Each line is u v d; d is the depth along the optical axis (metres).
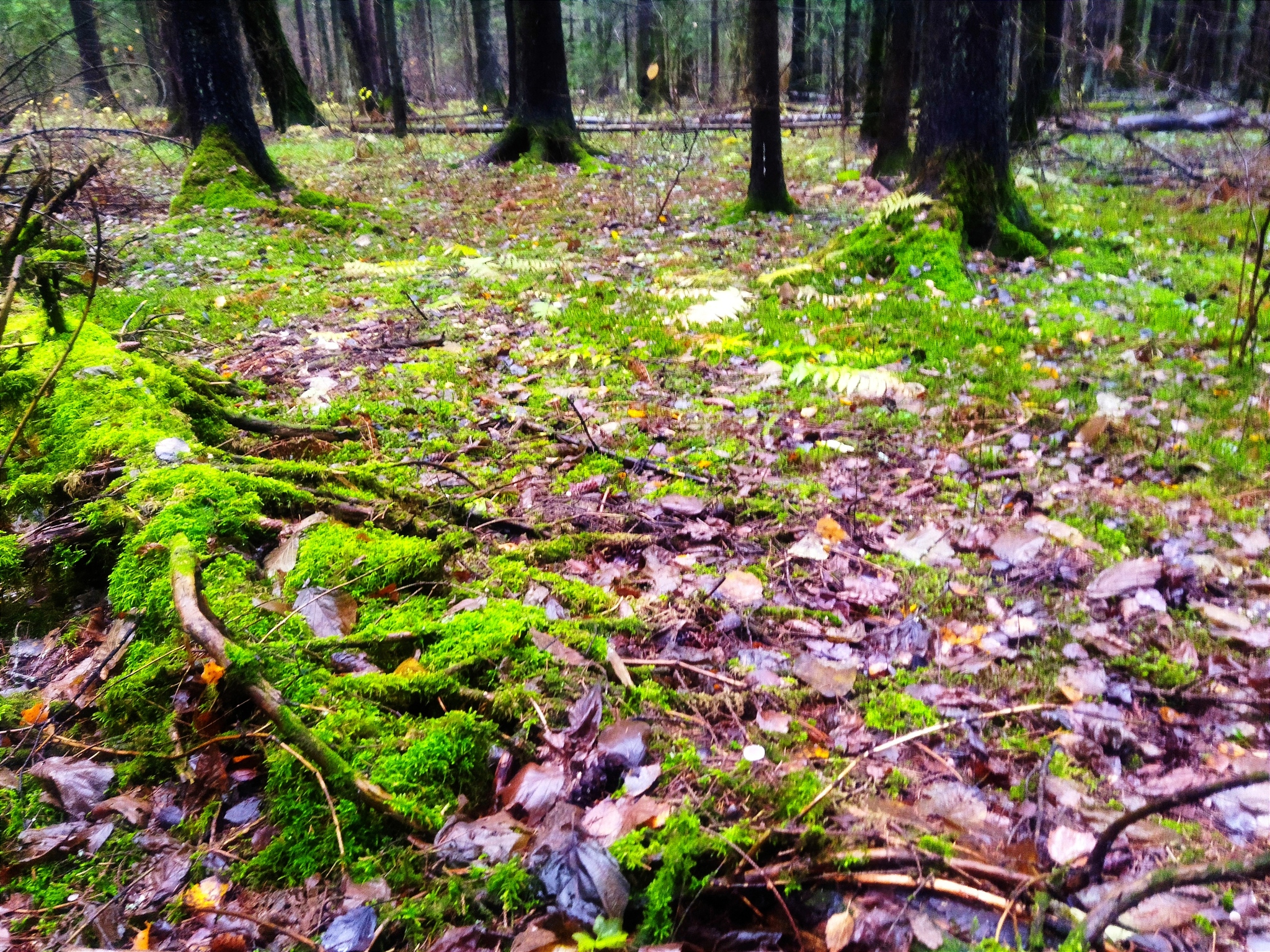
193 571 2.35
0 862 1.85
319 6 30.92
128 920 1.75
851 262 7.05
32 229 4.11
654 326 5.89
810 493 3.71
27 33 12.81
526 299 6.66
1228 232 8.16
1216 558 3.18
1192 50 16.61
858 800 2.02
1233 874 1.48
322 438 4.07
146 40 18.88
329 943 1.66
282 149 15.30
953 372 5.07
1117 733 2.29
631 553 3.19
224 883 1.83
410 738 2.05
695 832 1.85
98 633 2.60
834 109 18.33
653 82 20.34
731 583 2.92
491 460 4.00
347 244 8.62
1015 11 8.12
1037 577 3.08
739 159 14.01
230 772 2.08
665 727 2.23
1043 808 2.04
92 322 4.77
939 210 7.12
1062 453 4.09
